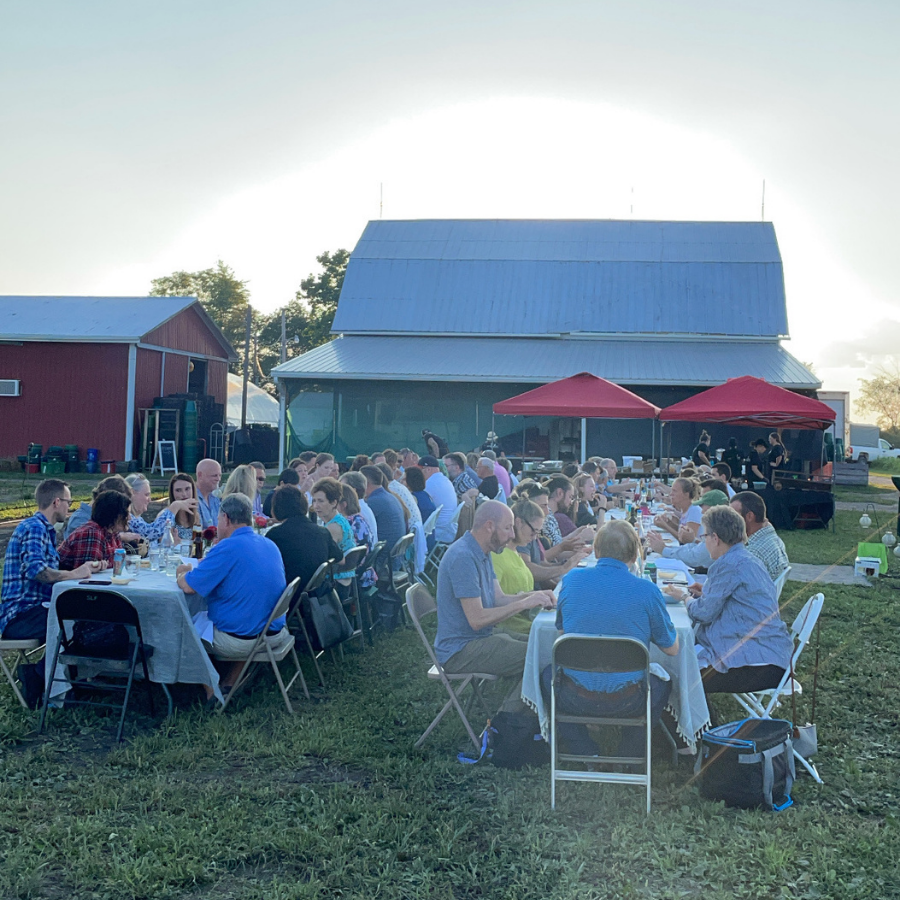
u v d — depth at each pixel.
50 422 27.41
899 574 12.12
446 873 3.86
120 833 4.11
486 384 24.95
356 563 7.50
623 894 3.70
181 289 70.06
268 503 9.86
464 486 12.23
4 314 28.88
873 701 6.37
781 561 6.57
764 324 27.56
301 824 4.24
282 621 6.02
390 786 4.77
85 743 5.25
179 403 27.84
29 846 3.95
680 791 4.75
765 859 3.99
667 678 4.90
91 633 5.64
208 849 3.96
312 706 5.98
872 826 4.37
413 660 7.28
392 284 29.81
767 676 5.16
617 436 24.72
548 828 4.27
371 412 25.31
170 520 7.87
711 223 31.67
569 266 30.00
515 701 5.27
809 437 24.31
